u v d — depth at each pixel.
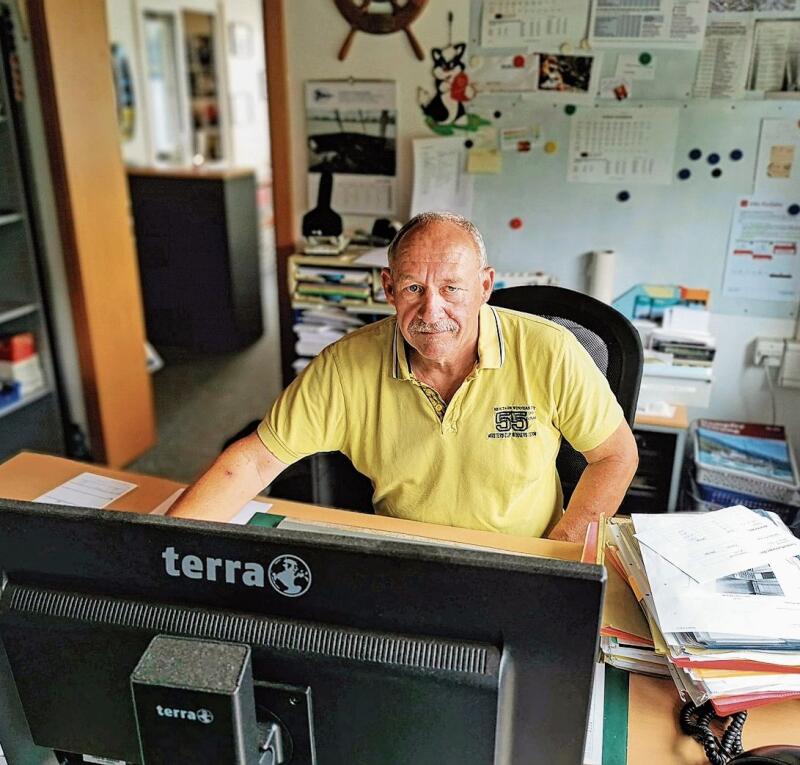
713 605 1.04
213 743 0.61
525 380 1.44
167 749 0.62
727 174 2.46
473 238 1.34
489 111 2.56
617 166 2.52
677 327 2.50
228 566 0.66
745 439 2.52
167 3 6.52
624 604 1.15
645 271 2.62
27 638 0.71
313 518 1.42
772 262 2.51
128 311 3.32
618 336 1.59
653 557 1.14
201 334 4.86
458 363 1.43
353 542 0.64
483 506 1.46
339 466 1.94
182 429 3.75
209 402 4.08
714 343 2.35
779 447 2.47
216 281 4.71
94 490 1.53
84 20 2.87
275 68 2.67
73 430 3.28
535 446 1.45
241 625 0.67
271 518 1.37
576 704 0.66
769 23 2.29
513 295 1.68
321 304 2.64
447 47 2.53
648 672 1.08
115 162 3.14
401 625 0.65
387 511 1.54
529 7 2.43
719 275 2.57
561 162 2.56
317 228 2.69
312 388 1.49
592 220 2.61
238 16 7.36
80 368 3.18
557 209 2.62
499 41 2.48
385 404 1.47
